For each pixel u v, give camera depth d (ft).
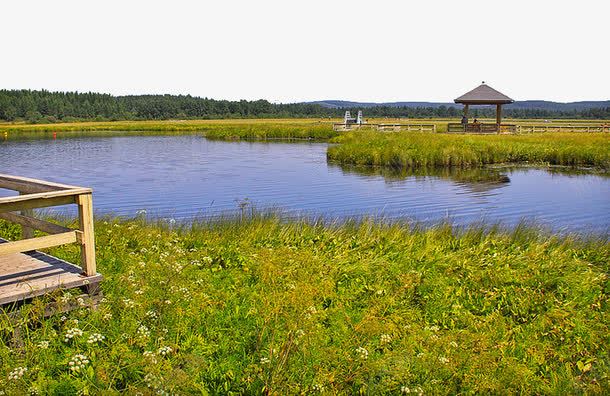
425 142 114.21
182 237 35.50
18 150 153.58
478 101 147.95
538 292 26.61
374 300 23.93
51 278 20.81
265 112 572.10
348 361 17.67
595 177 87.81
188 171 99.50
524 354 20.84
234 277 26.58
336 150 119.14
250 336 19.65
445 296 25.94
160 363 16.17
